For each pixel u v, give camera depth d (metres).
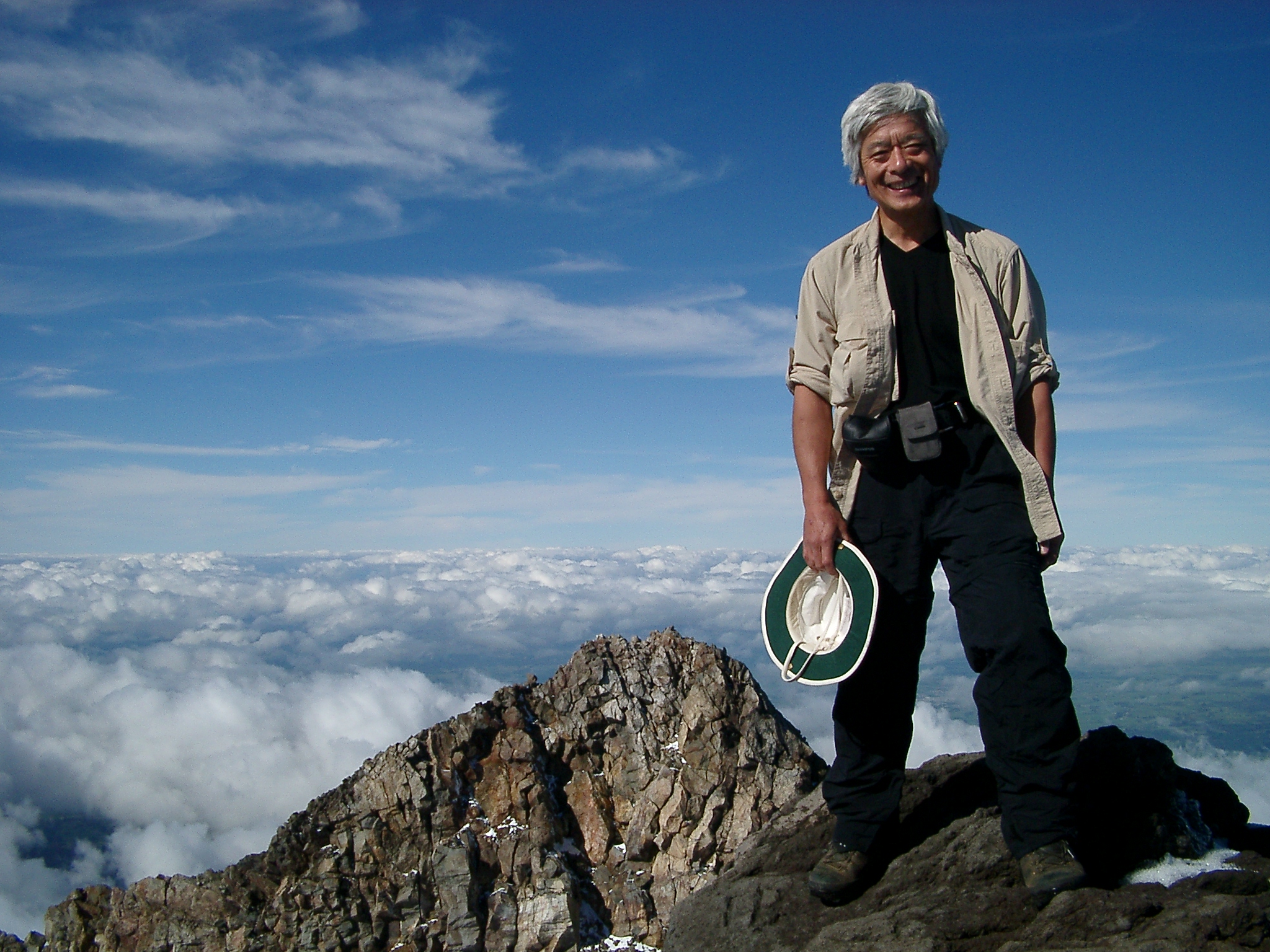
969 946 2.14
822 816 2.87
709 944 2.57
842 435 2.47
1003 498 2.35
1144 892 2.12
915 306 2.42
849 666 2.33
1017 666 2.24
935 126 2.40
